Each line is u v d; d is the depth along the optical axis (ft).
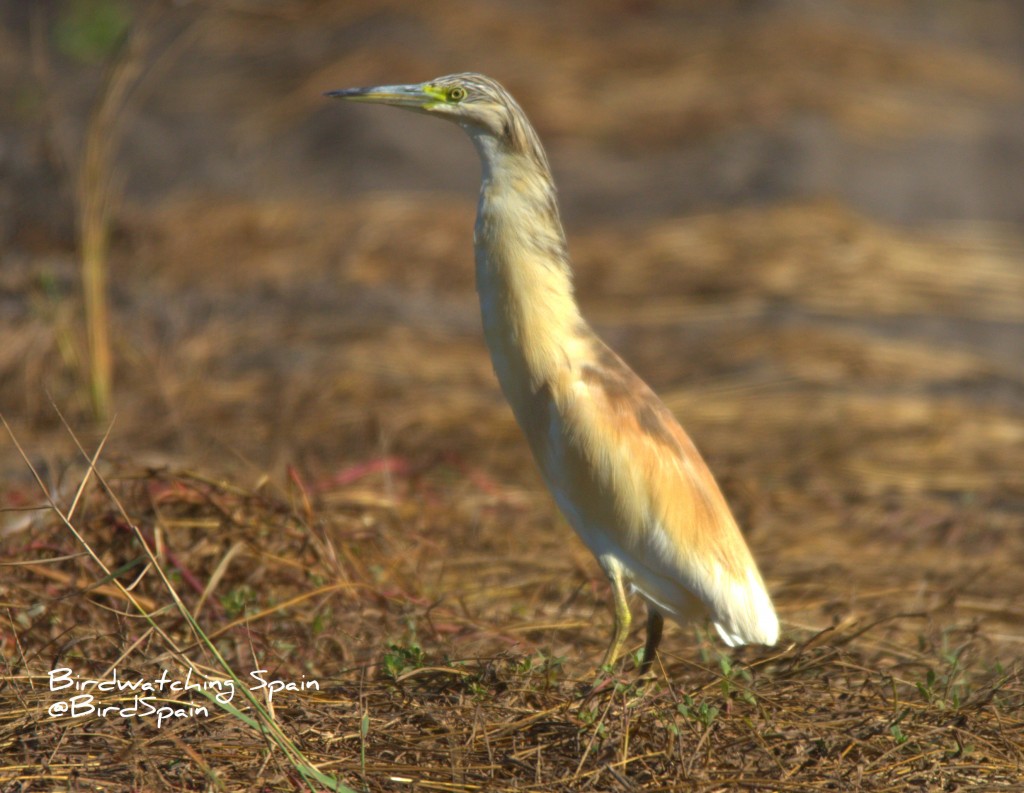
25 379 45.19
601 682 23.39
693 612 25.20
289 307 57.62
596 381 25.04
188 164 84.12
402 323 56.34
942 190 85.87
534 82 99.76
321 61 99.86
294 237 68.44
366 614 28.48
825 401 49.01
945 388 52.39
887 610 32.01
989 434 47.09
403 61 100.22
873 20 129.59
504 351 25.53
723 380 51.78
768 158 86.94
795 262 66.74
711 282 64.95
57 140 59.52
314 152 88.74
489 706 22.94
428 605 29.04
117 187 72.38
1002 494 42.04
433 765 21.31
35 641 25.50
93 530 28.58
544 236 25.17
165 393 45.06
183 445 41.42
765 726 22.84
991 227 79.20
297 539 29.89
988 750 22.75
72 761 20.56
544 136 93.50
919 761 22.20
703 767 21.48
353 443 42.52
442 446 42.68
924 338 59.41
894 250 69.62
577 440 24.82
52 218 60.85
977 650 28.89
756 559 35.94
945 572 35.01
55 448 40.19
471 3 114.42
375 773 20.92
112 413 43.75
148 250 62.75
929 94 107.96
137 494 30.01
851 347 55.06
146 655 24.23
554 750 22.00
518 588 32.17
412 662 24.76
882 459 44.39
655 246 69.92
